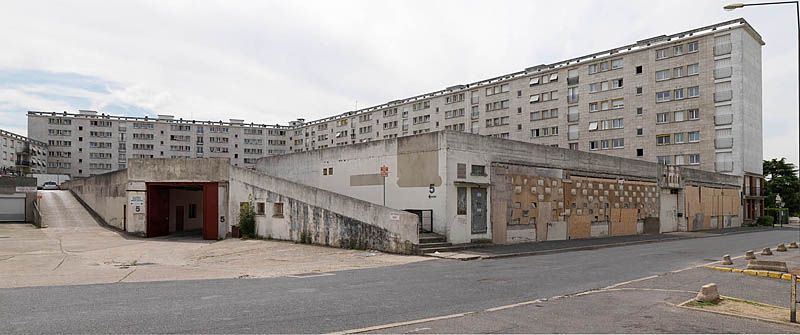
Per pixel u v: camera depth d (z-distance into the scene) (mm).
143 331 7184
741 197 50188
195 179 27922
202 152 100625
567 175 27922
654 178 36250
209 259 18531
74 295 10125
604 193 30828
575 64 62906
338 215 21766
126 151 94875
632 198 33594
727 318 8586
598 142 60406
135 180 29391
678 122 54031
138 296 10039
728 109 50719
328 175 27875
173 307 8922
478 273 14289
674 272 14805
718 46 51656
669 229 38156
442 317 8477
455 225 21547
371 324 7883
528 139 67438
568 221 27734
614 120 59156
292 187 24047
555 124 64625
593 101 61125
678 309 9312
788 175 71812
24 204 36000
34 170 84375
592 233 29594
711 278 13578
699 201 42438
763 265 14602
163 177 28719
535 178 25812
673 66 54688
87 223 34500
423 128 81688
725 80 51000
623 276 14000
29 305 9031
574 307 9469
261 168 33875
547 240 26234
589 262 17547
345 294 10539
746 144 50562
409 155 23062
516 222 24531
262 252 20297
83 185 41875
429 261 17469
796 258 18969
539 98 66625
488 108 72688
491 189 23359
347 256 18719
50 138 90500
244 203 26688
